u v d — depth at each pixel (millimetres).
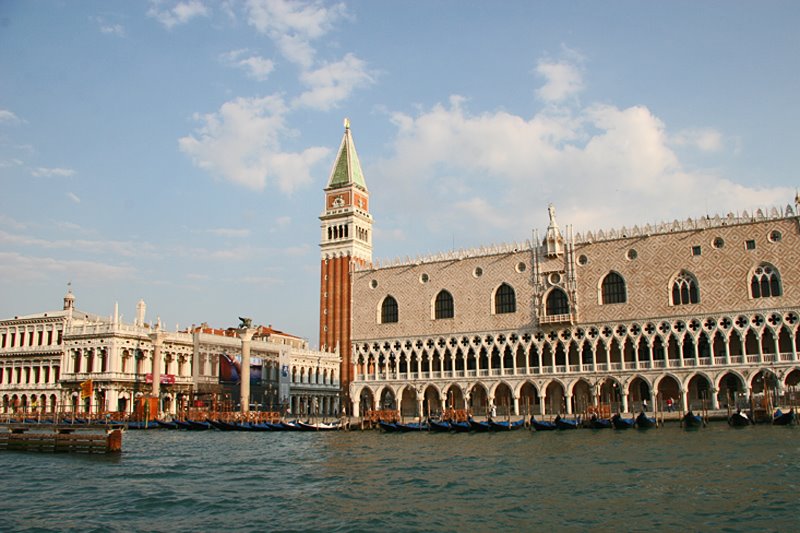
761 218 93375
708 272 95750
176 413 119938
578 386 106500
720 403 95625
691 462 49312
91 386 115312
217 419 106125
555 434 78062
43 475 50250
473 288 114188
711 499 36562
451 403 117062
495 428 87438
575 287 104688
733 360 92875
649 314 98875
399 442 75125
